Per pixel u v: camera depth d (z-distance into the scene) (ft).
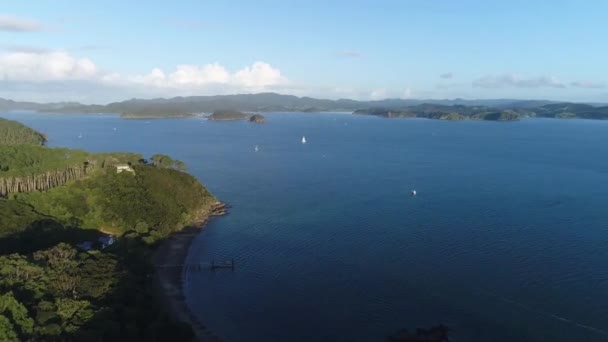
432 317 298.97
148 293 305.32
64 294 260.83
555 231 452.76
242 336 286.05
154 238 421.18
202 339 281.13
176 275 368.89
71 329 230.48
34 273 268.62
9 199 434.71
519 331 280.51
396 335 277.03
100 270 288.51
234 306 321.32
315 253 408.87
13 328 210.59
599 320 290.15
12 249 338.13
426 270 367.25
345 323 296.92
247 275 368.27
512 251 402.11
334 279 357.00
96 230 436.35
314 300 326.44
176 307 318.65
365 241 435.53
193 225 490.08
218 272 374.43
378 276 359.25
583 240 425.69
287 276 364.79
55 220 412.16
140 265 336.90
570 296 320.29
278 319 304.09
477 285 339.57
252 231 472.44
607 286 333.83
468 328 285.02
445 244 422.41
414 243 426.92
